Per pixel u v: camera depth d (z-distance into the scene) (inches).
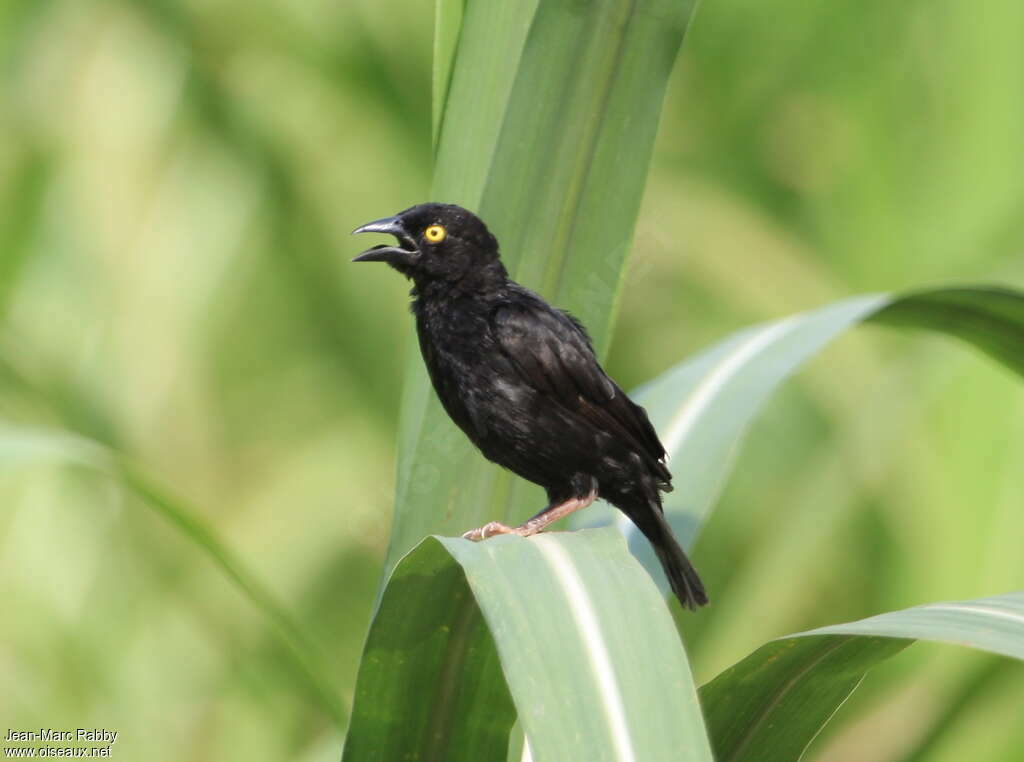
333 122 493.7
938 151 481.4
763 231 472.4
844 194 482.3
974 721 366.0
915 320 231.3
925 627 154.2
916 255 472.4
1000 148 477.7
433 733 182.1
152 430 452.8
